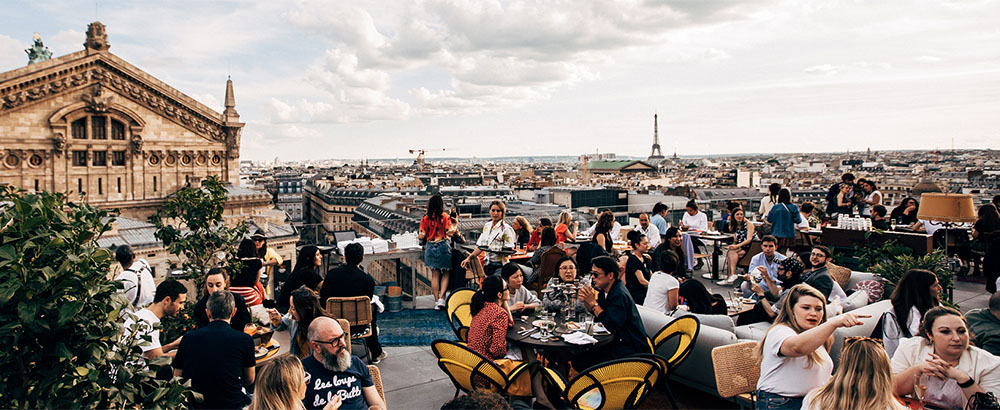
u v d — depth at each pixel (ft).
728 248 49.03
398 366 29.76
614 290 24.03
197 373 19.85
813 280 30.42
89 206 15.71
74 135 239.50
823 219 59.77
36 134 229.66
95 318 15.57
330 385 18.22
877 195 57.67
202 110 265.13
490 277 25.08
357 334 28.60
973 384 16.28
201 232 36.58
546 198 370.32
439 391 26.53
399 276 46.01
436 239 41.50
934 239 46.06
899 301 22.04
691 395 24.99
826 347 19.47
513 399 21.88
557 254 38.63
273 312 30.19
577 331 24.57
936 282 21.65
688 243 48.44
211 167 272.10
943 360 17.33
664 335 24.22
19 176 226.99
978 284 44.52
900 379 17.70
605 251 39.86
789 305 18.54
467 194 517.14
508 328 25.38
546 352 27.48
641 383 20.26
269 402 14.70
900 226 50.70
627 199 344.49
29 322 13.32
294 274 30.09
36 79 227.20
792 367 18.08
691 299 27.17
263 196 249.75
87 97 239.09
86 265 14.85
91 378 14.56
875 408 13.98
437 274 42.11
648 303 30.40
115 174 248.93
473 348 23.68
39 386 14.38
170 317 28.35
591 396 21.67
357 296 28.94
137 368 16.28
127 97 248.73
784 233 47.01
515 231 48.44
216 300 20.83
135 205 252.42
